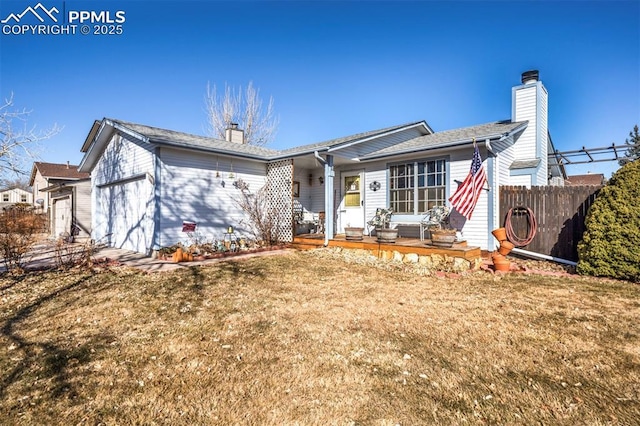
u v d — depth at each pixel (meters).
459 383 2.62
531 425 2.13
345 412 2.27
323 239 9.62
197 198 9.56
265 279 6.16
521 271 6.80
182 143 8.83
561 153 11.61
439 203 8.84
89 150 11.79
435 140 9.79
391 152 9.31
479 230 8.18
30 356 3.13
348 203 11.04
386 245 8.10
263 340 3.45
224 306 4.57
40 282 6.02
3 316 4.29
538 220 8.07
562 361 2.96
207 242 9.70
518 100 10.42
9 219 9.19
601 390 2.50
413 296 5.04
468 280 6.10
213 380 2.69
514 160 10.21
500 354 3.10
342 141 10.28
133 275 6.51
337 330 3.70
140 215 9.60
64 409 2.33
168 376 2.76
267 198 11.06
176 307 4.55
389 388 2.55
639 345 3.25
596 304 4.56
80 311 4.43
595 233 6.29
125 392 2.54
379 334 3.58
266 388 2.57
